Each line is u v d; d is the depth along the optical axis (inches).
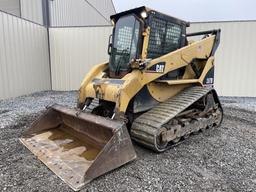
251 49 379.6
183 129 156.6
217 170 121.3
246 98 375.2
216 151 146.7
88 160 119.9
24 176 110.7
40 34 394.0
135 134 140.6
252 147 155.2
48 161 122.0
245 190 102.7
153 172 117.0
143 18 144.9
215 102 197.3
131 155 119.3
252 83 386.6
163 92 163.2
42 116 157.6
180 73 177.8
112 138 110.3
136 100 147.2
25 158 128.9
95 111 160.4
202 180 110.7
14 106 269.7
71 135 151.9
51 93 386.3
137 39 146.9
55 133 156.6
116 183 105.8
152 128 133.9
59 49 422.9
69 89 430.0
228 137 175.0
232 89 392.5
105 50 411.8
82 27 411.5
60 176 108.3
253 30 374.6
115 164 112.2
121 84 136.8
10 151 138.1
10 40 318.0
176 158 135.0
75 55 421.1
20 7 418.6
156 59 145.9
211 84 194.9
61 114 157.4
